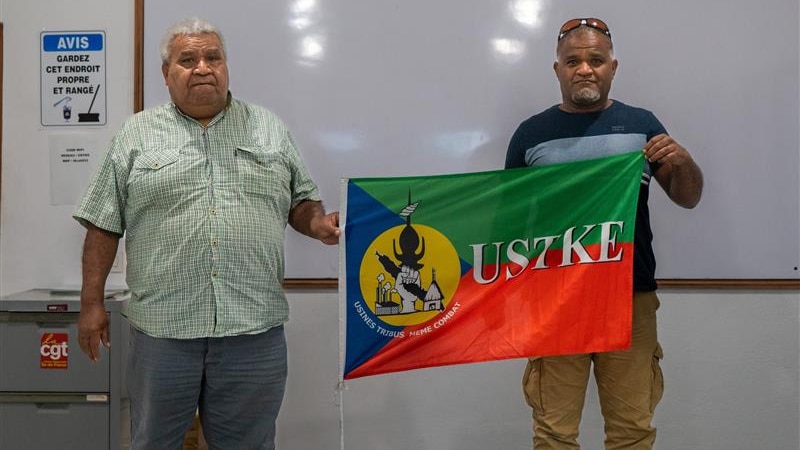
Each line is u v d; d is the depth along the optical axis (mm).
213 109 2098
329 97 2811
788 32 2756
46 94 2848
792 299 2807
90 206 2082
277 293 2119
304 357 2857
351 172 2826
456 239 2102
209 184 2035
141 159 2035
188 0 2803
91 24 2836
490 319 2111
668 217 2803
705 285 2801
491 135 2809
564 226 2113
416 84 2807
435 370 2850
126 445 2592
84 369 2510
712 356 2824
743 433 2832
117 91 2840
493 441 2857
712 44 2766
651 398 2266
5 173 2861
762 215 2791
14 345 2518
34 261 2877
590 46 2160
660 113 2785
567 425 2250
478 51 2797
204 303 2012
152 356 2023
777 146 2777
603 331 2092
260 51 2803
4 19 2846
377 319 2084
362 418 2861
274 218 2113
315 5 2797
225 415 2129
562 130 2240
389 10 2797
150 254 2023
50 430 2523
